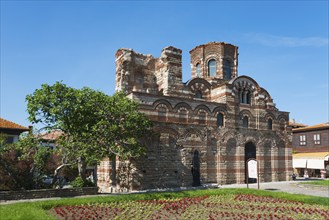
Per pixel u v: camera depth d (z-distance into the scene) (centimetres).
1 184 2475
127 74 3888
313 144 6119
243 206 2095
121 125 2708
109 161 3350
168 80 3766
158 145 3294
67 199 2164
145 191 2942
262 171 4062
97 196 2375
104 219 1691
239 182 3778
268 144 4203
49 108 2538
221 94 3944
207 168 3594
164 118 3391
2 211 1636
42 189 2438
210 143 3662
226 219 1714
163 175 3269
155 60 4209
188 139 3506
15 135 4400
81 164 2719
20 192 2289
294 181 4216
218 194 2569
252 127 4084
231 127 3856
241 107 4022
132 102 2833
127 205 2084
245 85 4116
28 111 2512
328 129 5828
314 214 1848
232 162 3803
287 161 4353
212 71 4569
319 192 2958
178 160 3394
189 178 3431
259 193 2570
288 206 2102
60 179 2898
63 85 2583
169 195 2445
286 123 4438
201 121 3644
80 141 2505
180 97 3531
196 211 1920
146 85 4088
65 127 2541
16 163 2580
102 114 2639
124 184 3114
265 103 4303
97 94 2670
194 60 4738
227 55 4572
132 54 4016
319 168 5384
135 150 2667
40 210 1748
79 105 2525
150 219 1698
